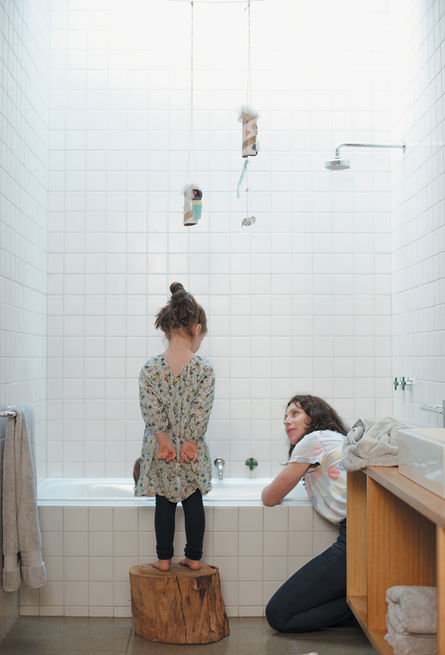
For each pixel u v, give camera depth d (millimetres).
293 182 3719
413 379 3273
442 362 2855
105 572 2730
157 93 3703
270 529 2729
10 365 2889
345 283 3717
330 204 3725
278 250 3707
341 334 3707
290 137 3725
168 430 2576
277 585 2727
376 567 2078
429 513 1468
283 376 3688
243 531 2729
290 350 3693
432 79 3002
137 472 2943
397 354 3607
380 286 3723
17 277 3016
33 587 2512
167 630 2459
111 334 3662
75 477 3648
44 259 3602
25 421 2564
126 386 3658
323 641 2494
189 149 3703
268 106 3727
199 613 2471
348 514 2383
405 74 3441
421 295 3168
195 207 3121
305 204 3721
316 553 2723
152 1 3715
